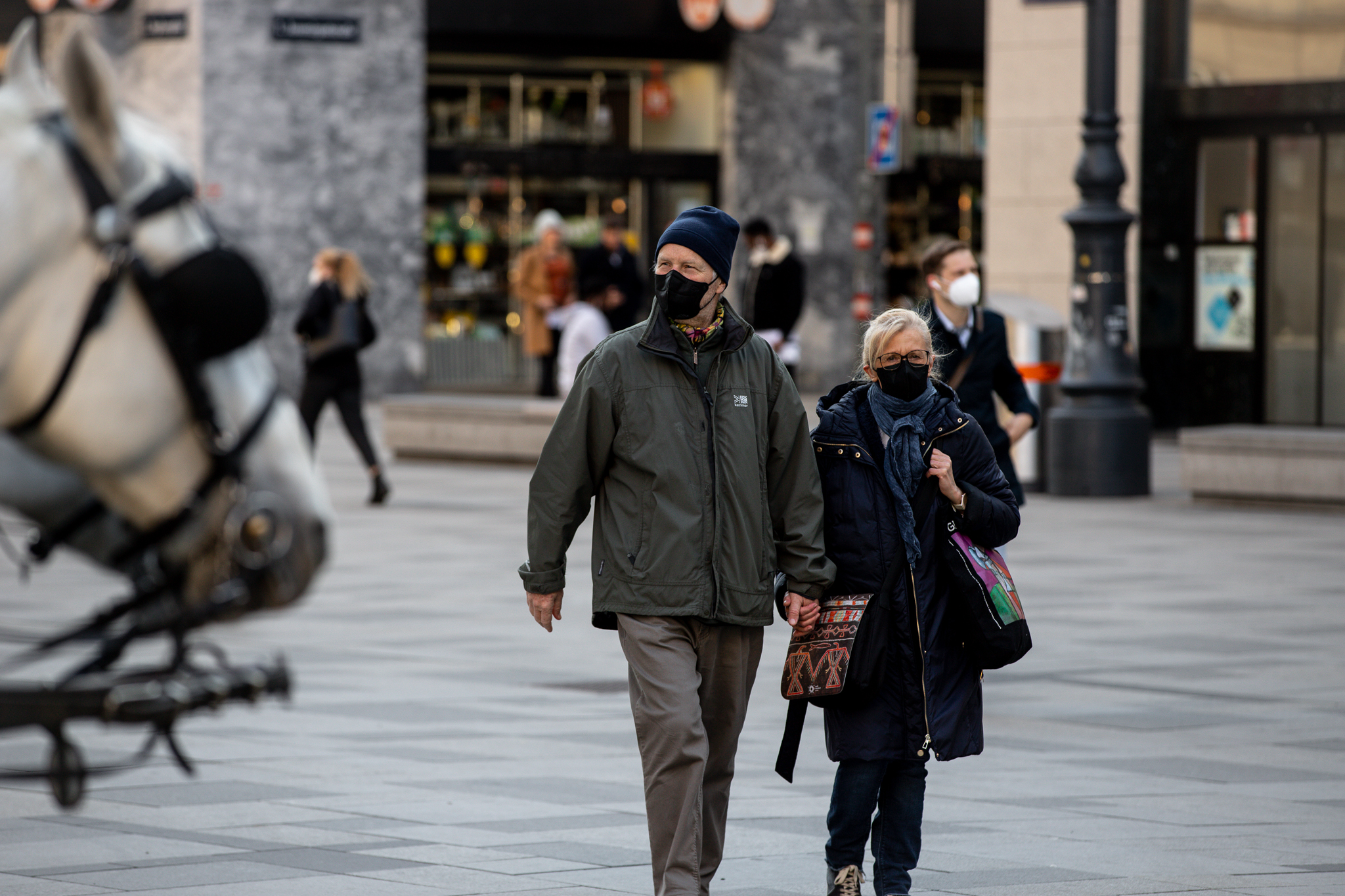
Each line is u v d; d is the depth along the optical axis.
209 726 24.47
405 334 90.94
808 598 16.58
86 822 19.36
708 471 16.05
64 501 11.27
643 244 99.19
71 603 34.88
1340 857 18.50
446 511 50.81
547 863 17.92
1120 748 23.92
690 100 99.44
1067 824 19.94
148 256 10.28
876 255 92.06
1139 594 36.59
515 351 96.75
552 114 96.81
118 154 10.30
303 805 20.20
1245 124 73.88
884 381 17.02
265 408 10.75
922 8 102.81
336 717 25.16
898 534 16.78
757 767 22.97
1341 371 72.81
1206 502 52.50
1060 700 27.02
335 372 51.53
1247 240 74.25
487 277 95.69
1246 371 74.62
